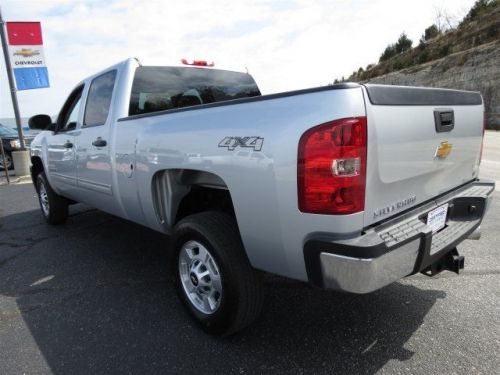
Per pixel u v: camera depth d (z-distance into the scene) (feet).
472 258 12.50
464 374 7.18
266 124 6.75
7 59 35.63
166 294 10.84
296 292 10.53
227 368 7.57
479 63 75.77
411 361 7.58
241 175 7.14
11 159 42.22
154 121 9.57
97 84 12.96
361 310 9.54
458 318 9.05
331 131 5.95
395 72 110.22
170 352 8.14
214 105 7.89
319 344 8.23
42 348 8.48
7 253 14.61
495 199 19.98
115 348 8.38
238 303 7.82
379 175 6.47
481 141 9.91
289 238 6.70
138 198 10.43
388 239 6.38
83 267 12.98
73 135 13.83
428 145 7.54
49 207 17.52
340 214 6.11
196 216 8.53
